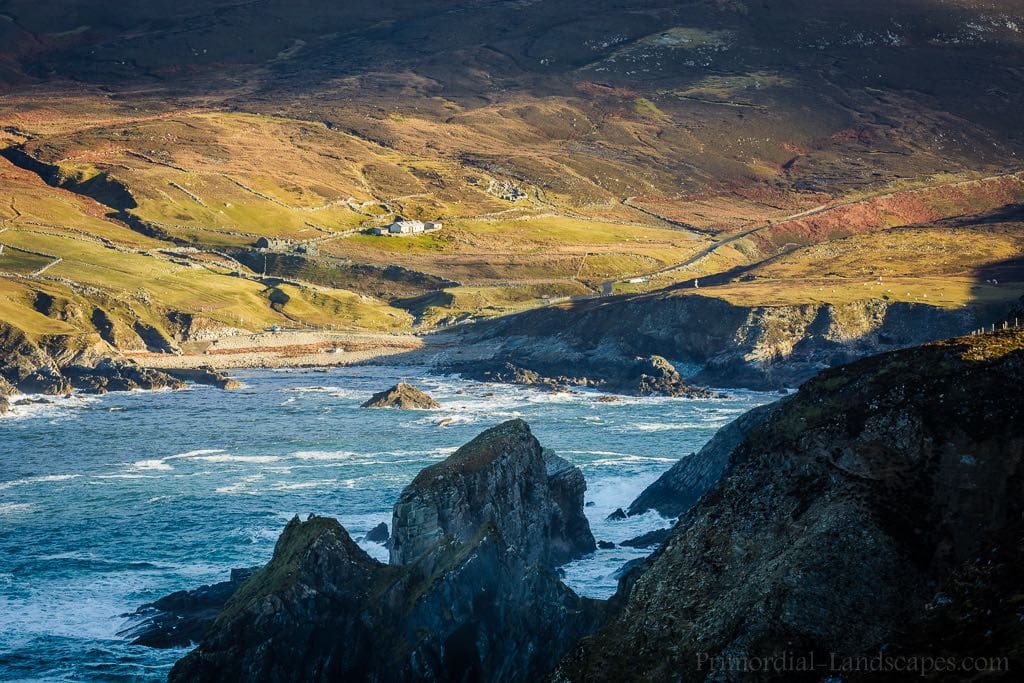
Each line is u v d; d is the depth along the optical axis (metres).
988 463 99.44
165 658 137.62
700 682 91.06
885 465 103.12
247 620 122.12
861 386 113.12
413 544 145.00
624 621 104.69
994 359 107.12
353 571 127.50
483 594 122.00
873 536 96.31
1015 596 80.38
